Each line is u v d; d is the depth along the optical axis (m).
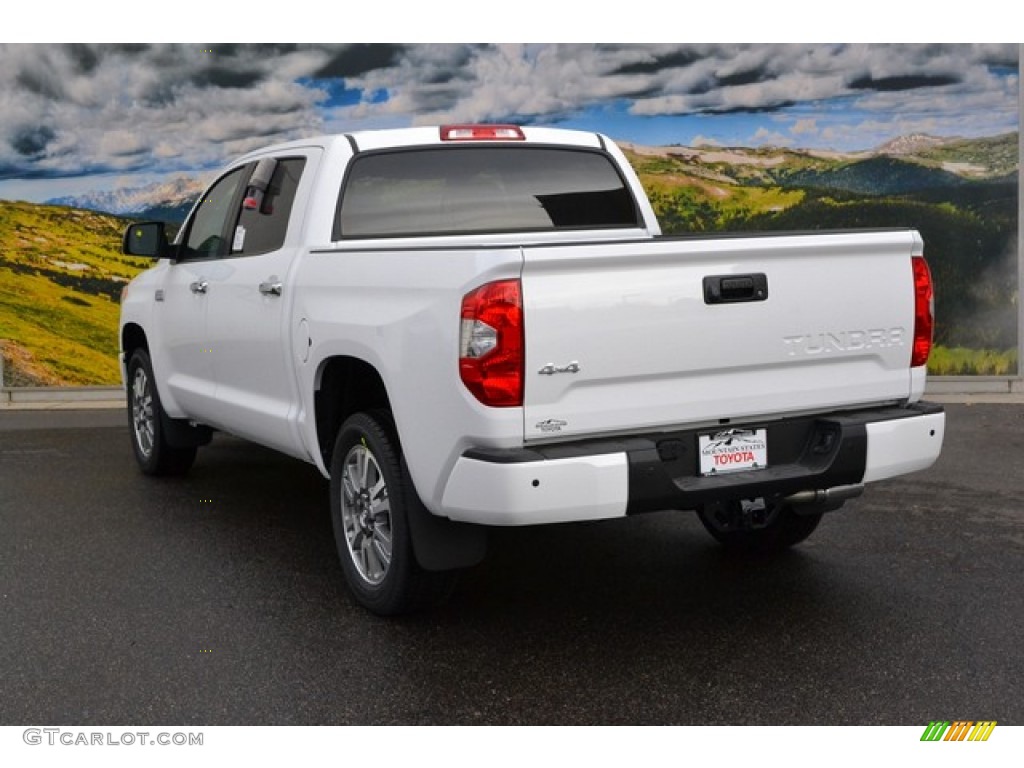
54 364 11.14
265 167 6.04
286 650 4.58
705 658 4.46
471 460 4.14
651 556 5.81
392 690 4.19
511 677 4.30
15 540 6.18
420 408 4.36
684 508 4.40
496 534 6.23
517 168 5.94
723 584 5.35
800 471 4.56
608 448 4.17
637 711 4.00
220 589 5.34
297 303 5.28
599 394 4.20
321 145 5.66
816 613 4.93
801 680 4.23
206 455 8.50
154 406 7.36
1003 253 10.73
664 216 10.95
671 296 4.26
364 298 4.75
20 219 10.97
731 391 4.43
